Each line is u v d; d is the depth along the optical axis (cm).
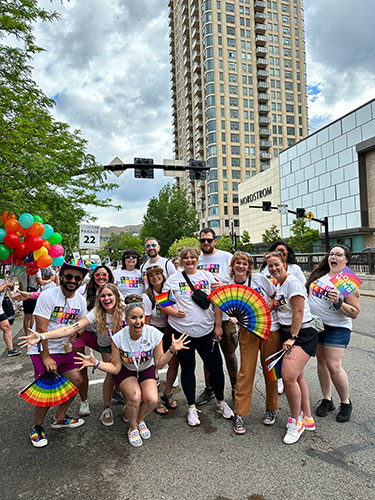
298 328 328
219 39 7175
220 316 387
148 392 333
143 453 311
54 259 610
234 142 7244
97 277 413
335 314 361
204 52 7325
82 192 1234
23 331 862
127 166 1225
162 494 255
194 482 268
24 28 679
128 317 326
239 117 7281
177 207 4897
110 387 370
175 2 9362
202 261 473
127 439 338
